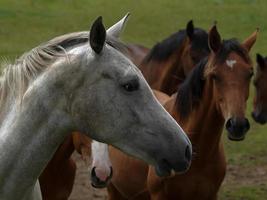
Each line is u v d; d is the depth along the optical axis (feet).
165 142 19.25
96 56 19.29
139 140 19.33
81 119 19.52
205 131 30.58
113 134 19.38
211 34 31.14
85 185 46.62
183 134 19.56
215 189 31.63
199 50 44.55
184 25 99.30
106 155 27.22
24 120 20.03
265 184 47.24
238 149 54.03
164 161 19.34
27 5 110.52
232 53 30.73
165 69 45.80
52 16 103.81
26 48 82.33
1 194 20.52
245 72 30.32
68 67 19.47
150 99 19.49
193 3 116.26
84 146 29.53
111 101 19.21
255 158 52.13
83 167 49.96
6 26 95.09
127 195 34.37
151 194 31.86
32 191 20.76
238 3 115.55
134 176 33.27
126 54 20.01
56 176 32.63
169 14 106.93
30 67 20.15
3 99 20.75
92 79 19.25
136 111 19.27
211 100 30.58
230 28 97.40
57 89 19.65
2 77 20.90
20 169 20.24
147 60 46.68
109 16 105.19
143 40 89.61
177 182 30.71
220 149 31.58
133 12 108.37
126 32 93.66
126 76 19.17
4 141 20.34
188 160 19.51
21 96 20.15
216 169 31.17
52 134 19.92
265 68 51.98
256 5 113.80
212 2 116.47
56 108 19.72
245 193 45.55
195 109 30.73
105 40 19.27
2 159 20.31
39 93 19.81
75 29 95.30
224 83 30.09
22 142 20.11
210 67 30.55
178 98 31.42
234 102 29.66
